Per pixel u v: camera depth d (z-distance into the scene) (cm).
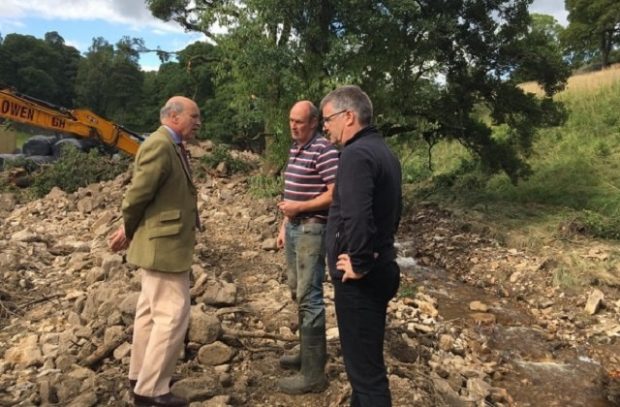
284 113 1084
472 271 912
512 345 654
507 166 1312
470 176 1498
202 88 3359
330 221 320
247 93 1096
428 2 1168
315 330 394
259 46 1000
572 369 603
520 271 877
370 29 1034
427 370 494
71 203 1079
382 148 308
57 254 752
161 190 342
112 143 1316
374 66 1083
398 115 1151
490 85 1298
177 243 345
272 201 1049
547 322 729
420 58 1145
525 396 540
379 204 302
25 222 981
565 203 1205
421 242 1073
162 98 4062
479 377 541
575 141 1529
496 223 1103
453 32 1141
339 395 390
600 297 765
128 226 344
